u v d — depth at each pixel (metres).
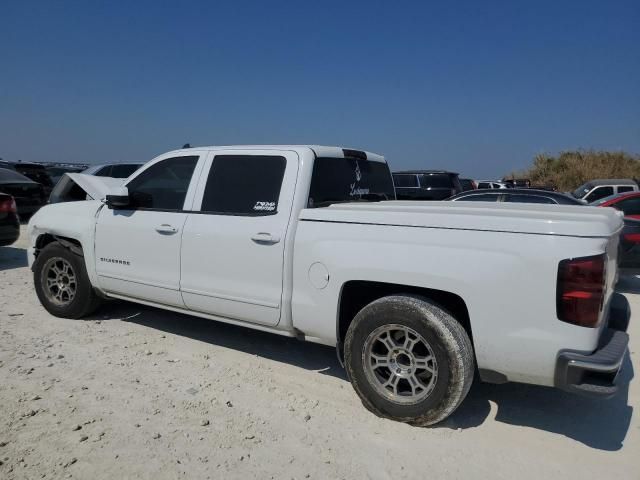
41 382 4.10
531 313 3.18
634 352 5.09
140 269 4.98
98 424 3.49
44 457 3.08
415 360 3.54
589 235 3.07
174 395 3.97
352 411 3.80
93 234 5.31
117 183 6.22
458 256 3.37
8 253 10.09
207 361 4.68
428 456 3.23
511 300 3.23
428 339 3.42
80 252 5.54
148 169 5.09
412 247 3.53
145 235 4.90
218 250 4.42
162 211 4.87
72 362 4.54
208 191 4.63
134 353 4.80
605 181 18.64
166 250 4.77
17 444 3.21
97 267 5.31
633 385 4.32
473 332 3.36
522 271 3.19
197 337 5.29
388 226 3.65
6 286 7.25
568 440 3.45
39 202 14.68
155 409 3.73
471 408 3.89
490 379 3.45
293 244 4.04
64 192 8.20
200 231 4.53
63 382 4.12
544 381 3.25
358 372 3.73
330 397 4.02
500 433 3.53
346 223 3.82
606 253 3.15
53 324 5.54
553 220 3.17
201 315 4.75
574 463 3.18
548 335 3.15
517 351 3.24
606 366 3.01
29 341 5.00
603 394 3.03
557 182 34.16
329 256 3.83
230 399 3.94
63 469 2.98
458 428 3.57
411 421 3.55
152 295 4.95
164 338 5.23
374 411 3.70
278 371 4.50
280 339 5.32
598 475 3.06
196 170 4.75
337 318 3.87
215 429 3.49
